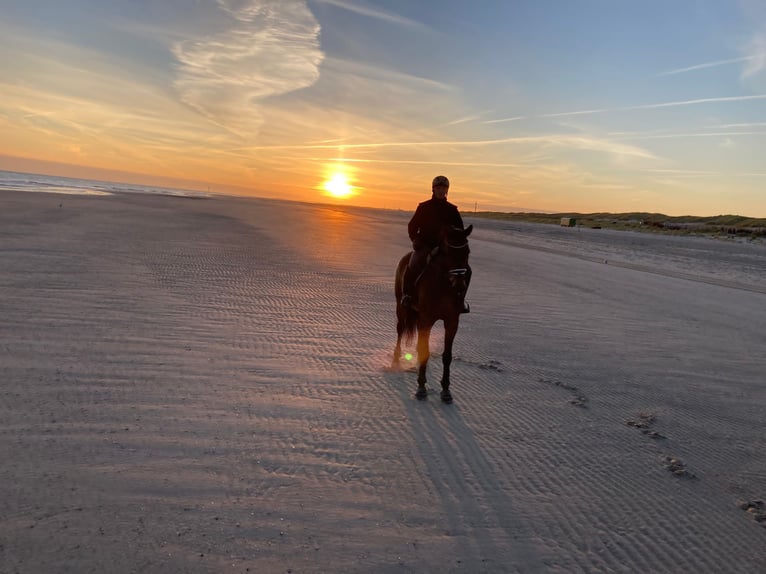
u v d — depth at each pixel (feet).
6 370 19.31
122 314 28.86
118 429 15.47
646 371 26.84
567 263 85.15
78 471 12.97
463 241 19.99
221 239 74.33
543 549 11.69
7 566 9.47
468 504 13.26
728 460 17.11
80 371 19.92
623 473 15.60
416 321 23.48
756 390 24.89
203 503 12.16
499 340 31.35
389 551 11.09
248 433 16.08
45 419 15.67
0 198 115.55
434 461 15.42
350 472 14.33
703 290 61.57
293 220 149.18
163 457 14.10
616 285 61.11
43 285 34.09
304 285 43.75
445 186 21.85
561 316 40.14
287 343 26.50
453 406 20.01
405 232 143.43
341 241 91.97
